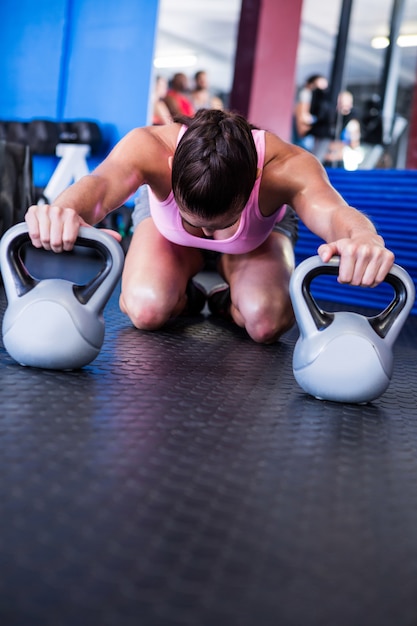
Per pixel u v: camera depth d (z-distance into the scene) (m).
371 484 1.02
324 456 1.13
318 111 7.39
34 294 1.44
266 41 7.42
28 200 2.97
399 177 3.82
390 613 0.66
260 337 2.14
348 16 7.08
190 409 1.32
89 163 7.17
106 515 0.81
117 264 1.44
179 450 1.07
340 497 0.95
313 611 0.65
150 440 1.11
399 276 1.46
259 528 0.82
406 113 12.88
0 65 8.09
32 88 7.72
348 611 0.66
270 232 2.14
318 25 11.43
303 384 1.49
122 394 1.36
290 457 1.10
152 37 6.59
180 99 7.71
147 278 2.12
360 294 3.88
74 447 1.03
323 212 1.60
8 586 0.64
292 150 1.77
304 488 0.97
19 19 7.82
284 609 0.65
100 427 1.14
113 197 1.61
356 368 1.44
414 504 0.96
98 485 0.90
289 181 1.71
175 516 0.83
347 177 4.02
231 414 1.31
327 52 12.80
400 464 1.13
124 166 1.66
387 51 7.31
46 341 1.42
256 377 1.67
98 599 0.63
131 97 6.82
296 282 1.45
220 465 1.03
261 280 2.17
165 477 0.95
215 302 2.62
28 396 1.26
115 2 6.91
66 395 1.30
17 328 1.42
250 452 1.10
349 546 0.80
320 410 1.42
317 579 0.71
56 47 7.42
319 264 1.43
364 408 1.48
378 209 3.88
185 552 0.74
